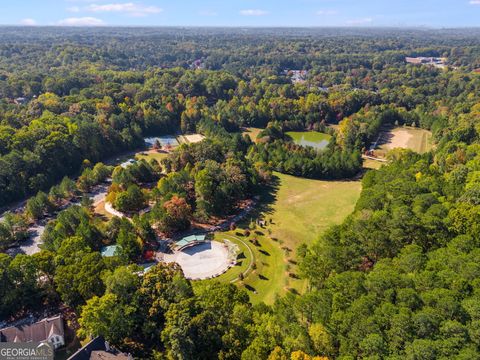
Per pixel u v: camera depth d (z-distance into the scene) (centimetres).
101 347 5197
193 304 5634
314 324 5219
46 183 12175
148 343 5700
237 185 11162
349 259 6781
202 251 8831
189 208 9812
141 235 8781
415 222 7088
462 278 5381
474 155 11931
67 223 8744
